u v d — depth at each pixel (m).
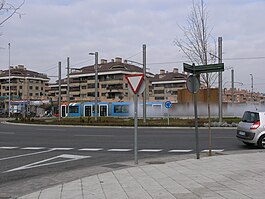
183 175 8.82
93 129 29.88
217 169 9.59
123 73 96.06
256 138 14.91
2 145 17.19
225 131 26.09
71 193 7.14
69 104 58.50
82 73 103.62
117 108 53.94
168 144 17.20
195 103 11.91
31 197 6.91
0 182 8.67
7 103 98.88
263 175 8.57
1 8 7.72
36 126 36.34
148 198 6.57
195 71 11.89
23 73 115.81
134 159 11.78
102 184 7.93
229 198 6.37
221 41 31.61
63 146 16.64
